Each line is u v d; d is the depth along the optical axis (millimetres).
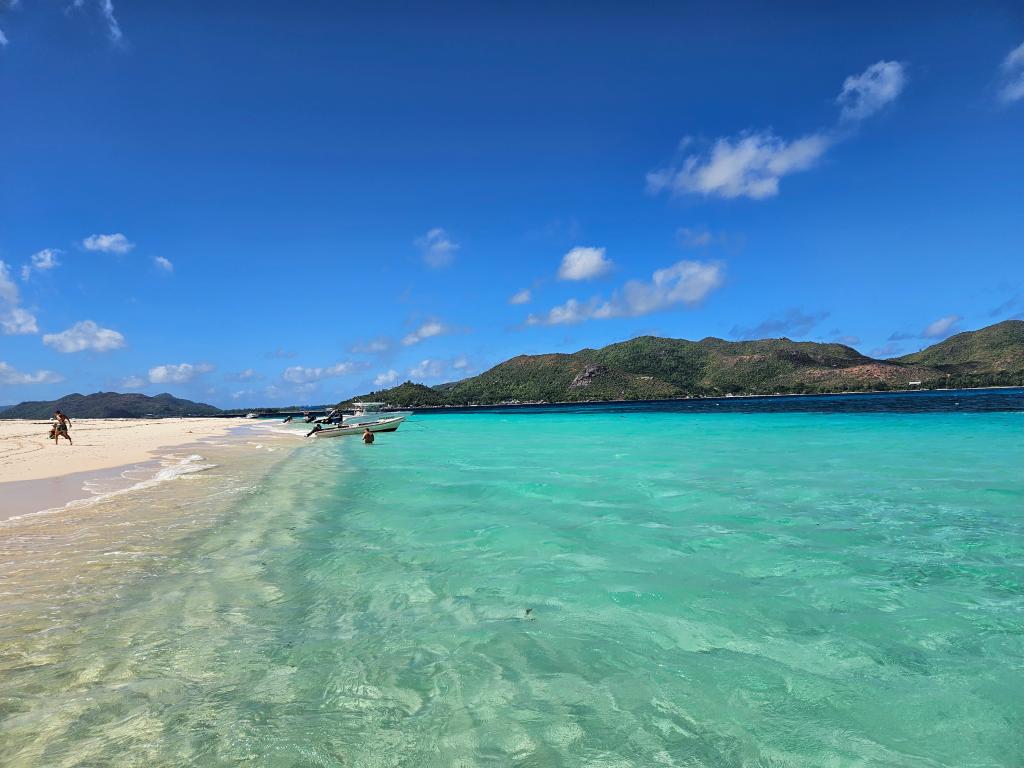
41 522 9812
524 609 5859
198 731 3629
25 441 30234
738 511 10531
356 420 51875
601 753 3539
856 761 3504
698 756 3531
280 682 4297
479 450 24656
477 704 4051
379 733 3670
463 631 5289
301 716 3846
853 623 5492
